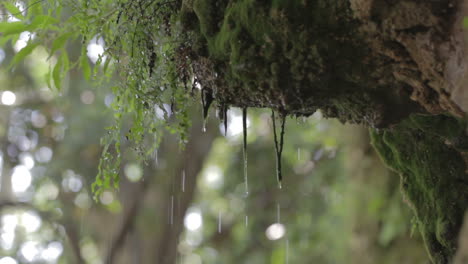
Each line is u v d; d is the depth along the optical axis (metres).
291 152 7.30
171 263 7.40
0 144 7.05
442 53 1.35
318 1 1.42
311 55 1.45
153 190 7.28
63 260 8.00
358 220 4.07
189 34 1.74
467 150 1.80
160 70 1.91
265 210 8.12
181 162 7.21
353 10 1.38
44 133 7.16
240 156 8.20
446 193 1.88
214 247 9.91
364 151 4.23
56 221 7.44
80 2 2.00
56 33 2.15
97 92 6.16
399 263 3.67
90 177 6.71
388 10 1.34
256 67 1.53
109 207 3.23
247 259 8.49
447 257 1.92
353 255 4.10
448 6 1.30
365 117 1.59
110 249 7.38
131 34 1.91
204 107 1.82
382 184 4.02
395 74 1.46
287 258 7.51
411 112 1.56
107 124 6.33
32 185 6.91
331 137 6.34
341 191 6.22
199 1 1.63
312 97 1.54
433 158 1.91
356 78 1.49
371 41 1.41
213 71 1.67
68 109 6.59
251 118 6.76
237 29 1.54
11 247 7.45
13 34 2.06
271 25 1.47
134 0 1.91
